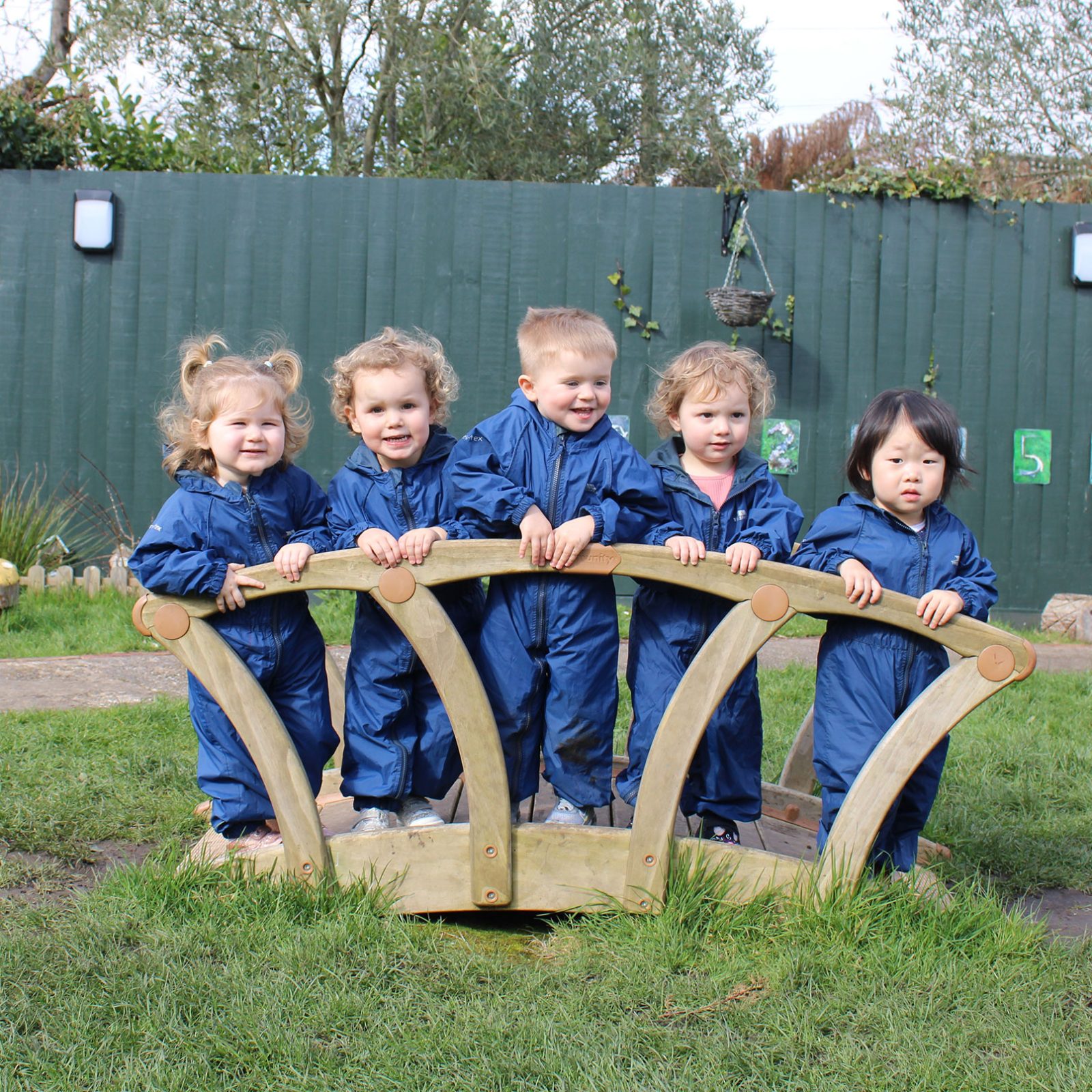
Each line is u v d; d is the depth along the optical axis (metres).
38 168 9.55
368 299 8.52
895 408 2.92
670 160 16.41
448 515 3.12
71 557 8.54
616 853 2.83
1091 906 3.24
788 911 2.76
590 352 2.94
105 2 13.84
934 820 3.84
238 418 2.96
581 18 16.25
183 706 4.98
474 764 2.77
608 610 2.96
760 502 3.15
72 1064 2.16
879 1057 2.26
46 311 8.55
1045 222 8.55
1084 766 4.52
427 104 15.13
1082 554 8.67
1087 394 8.64
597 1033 2.32
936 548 2.96
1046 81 14.52
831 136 15.93
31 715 4.82
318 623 7.24
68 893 3.03
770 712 5.29
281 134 15.11
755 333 8.52
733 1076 2.19
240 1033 2.27
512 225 8.47
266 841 2.99
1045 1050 2.28
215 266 8.52
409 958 2.61
